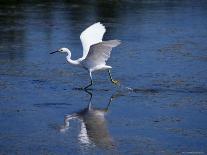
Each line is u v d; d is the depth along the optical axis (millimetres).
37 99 18047
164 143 14578
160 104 17594
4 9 32500
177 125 15820
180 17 30516
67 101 17891
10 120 16203
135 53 23531
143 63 22078
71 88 19219
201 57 23000
